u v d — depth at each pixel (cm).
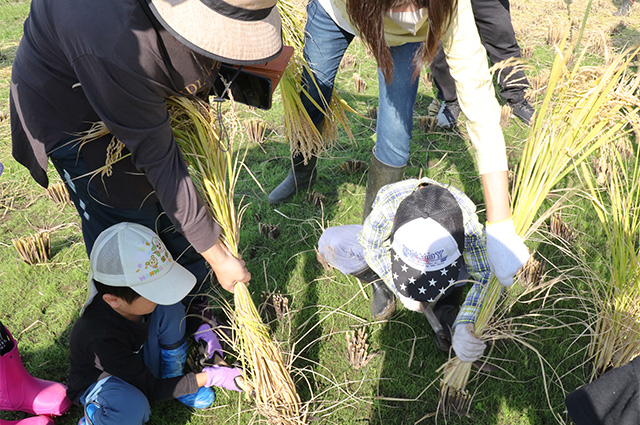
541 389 252
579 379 255
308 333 278
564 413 242
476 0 402
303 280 307
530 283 296
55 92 194
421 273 225
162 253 226
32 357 267
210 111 207
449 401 244
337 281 307
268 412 228
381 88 259
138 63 161
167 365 251
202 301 277
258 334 222
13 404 234
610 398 151
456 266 225
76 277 311
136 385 226
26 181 386
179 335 248
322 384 255
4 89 488
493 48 424
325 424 239
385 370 261
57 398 237
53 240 338
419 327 281
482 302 232
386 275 254
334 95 319
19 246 314
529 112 431
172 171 182
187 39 161
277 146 415
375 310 283
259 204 360
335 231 298
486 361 256
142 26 161
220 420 242
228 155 208
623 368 152
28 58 194
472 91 184
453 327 254
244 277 212
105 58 158
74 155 210
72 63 166
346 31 282
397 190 248
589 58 520
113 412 213
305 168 348
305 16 308
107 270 217
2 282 307
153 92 169
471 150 409
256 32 170
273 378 225
